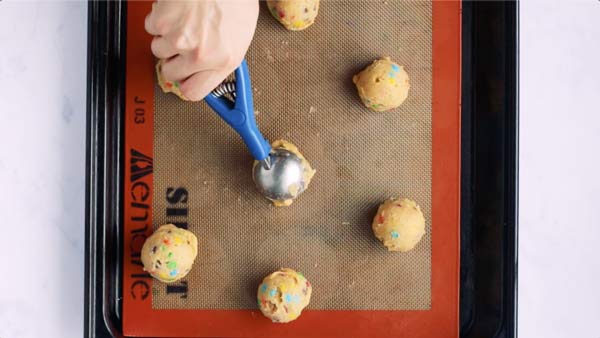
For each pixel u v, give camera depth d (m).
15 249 0.96
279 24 0.90
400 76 0.86
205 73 0.72
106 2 0.88
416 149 0.90
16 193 0.96
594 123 0.97
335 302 0.89
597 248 0.97
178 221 0.89
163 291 0.89
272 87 0.90
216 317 0.89
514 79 0.88
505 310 0.88
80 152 0.96
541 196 0.97
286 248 0.90
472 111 0.91
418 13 0.90
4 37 0.95
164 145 0.89
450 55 0.89
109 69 0.89
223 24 0.69
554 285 0.97
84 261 0.91
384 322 0.89
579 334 0.97
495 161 0.89
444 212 0.89
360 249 0.90
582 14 0.97
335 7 0.90
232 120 0.81
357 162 0.90
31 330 0.95
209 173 0.90
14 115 0.95
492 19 0.90
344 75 0.90
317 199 0.90
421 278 0.90
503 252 0.88
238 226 0.90
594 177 0.97
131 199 0.89
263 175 0.86
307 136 0.90
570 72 0.97
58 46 0.96
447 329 0.89
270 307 0.85
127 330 0.89
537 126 0.97
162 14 0.69
